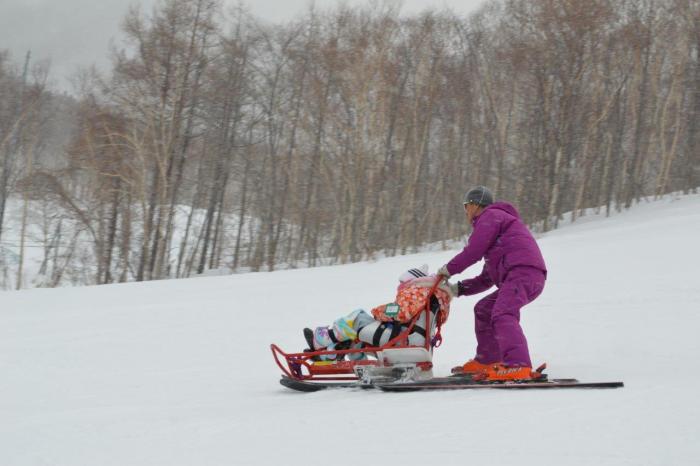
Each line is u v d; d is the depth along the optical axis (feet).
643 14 154.71
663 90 169.99
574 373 19.63
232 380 22.62
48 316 42.27
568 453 10.98
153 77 119.44
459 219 164.25
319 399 17.31
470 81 166.50
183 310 42.39
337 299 44.37
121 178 114.11
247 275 68.59
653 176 176.45
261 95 154.30
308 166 148.15
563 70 137.39
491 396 15.67
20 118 156.35
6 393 21.95
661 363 20.65
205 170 154.51
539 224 132.67
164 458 12.12
